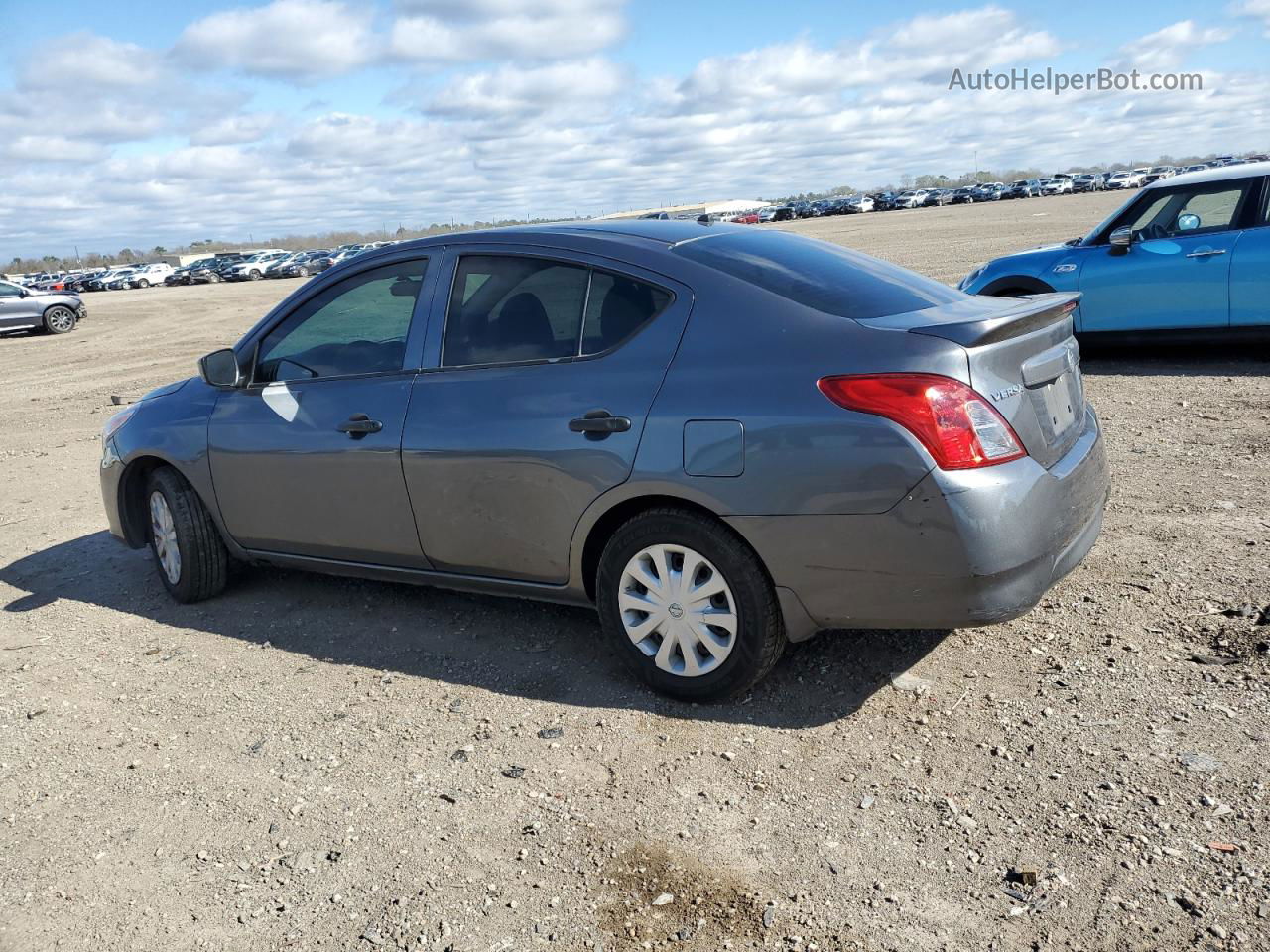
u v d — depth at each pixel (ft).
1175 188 28.09
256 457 14.37
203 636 14.74
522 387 11.95
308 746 11.29
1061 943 7.47
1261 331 26.94
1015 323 10.24
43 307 83.61
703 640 11.12
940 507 9.64
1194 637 11.85
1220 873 7.98
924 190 308.19
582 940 7.97
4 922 8.71
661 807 9.62
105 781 10.88
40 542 20.44
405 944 8.07
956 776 9.65
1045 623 12.62
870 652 12.34
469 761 10.71
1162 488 17.71
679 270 11.44
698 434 10.59
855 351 10.11
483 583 12.92
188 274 197.57
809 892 8.30
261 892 8.87
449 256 13.10
